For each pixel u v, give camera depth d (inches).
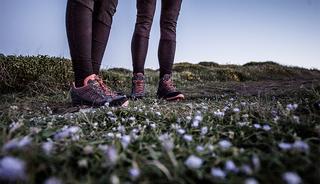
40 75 78.3
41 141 21.4
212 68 205.8
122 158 16.6
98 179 15.1
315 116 26.4
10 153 15.1
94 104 36.7
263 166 16.7
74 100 37.3
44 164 15.0
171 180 14.7
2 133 20.8
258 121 27.6
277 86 88.4
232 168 14.7
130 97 52.1
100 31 40.3
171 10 51.0
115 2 41.1
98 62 41.0
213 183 14.8
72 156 17.1
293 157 16.4
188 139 20.1
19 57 82.8
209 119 29.4
